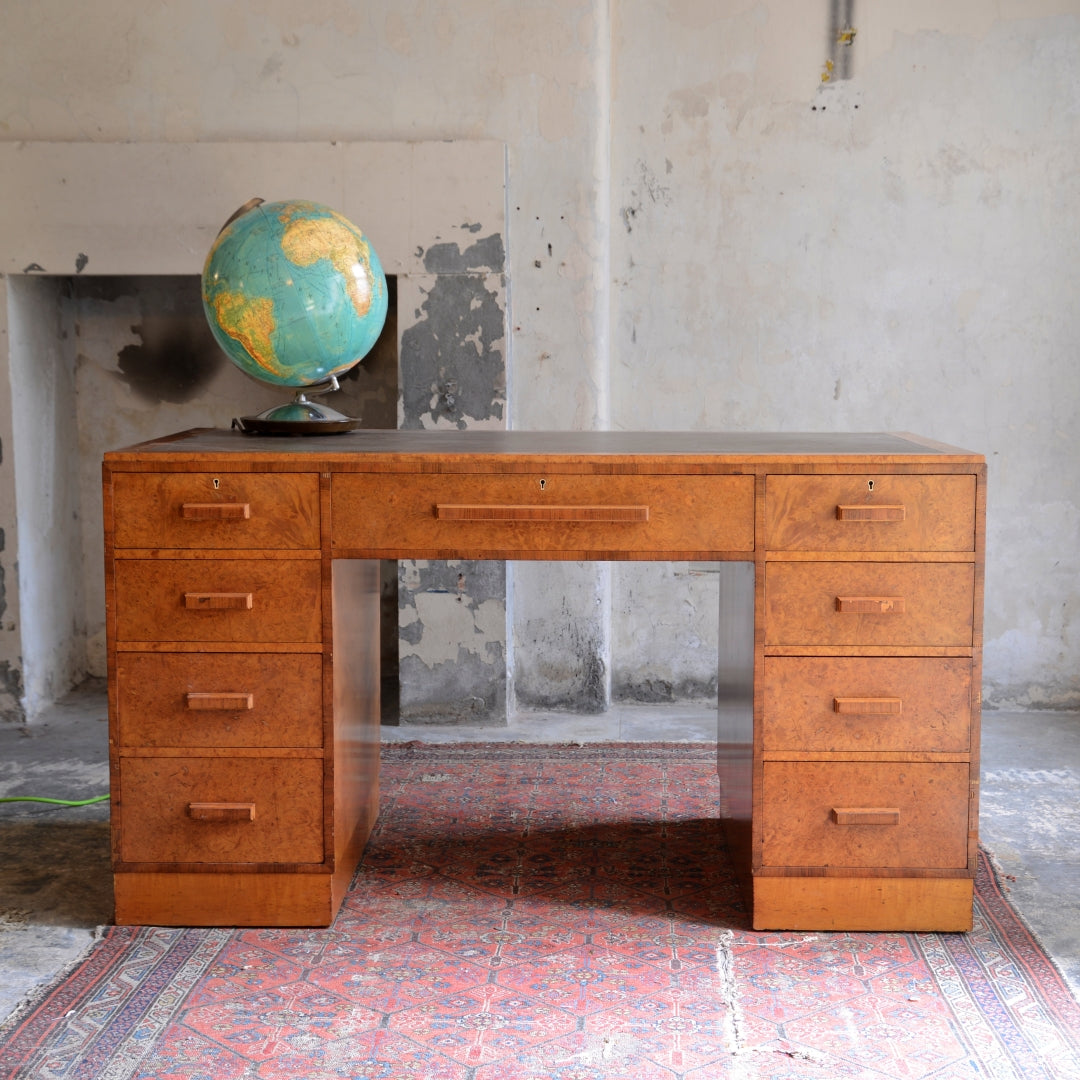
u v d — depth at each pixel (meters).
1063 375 4.15
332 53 3.98
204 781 2.62
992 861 2.96
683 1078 2.05
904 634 2.53
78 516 4.59
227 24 3.97
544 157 4.01
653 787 3.53
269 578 2.57
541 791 3.49
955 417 4.20
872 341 4.18
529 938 2.58
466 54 3.97
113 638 2.59
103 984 2.38
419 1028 2.21
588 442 2.88
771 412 4.23
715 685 4.37
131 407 4.55
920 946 2.54
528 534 2.55
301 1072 2.07
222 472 2.55
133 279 4.46
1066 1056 2.11
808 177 4.12
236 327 2.79
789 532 2.53
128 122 4.02
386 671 4.71
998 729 4.07
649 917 2.68
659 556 2.54
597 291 4.08
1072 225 4.09
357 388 4.52
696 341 4.21
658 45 4.08
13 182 3.98
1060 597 4.24
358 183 3.97
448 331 4.03
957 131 4.07
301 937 2.59
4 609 4.14
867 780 2.57
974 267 4.13
